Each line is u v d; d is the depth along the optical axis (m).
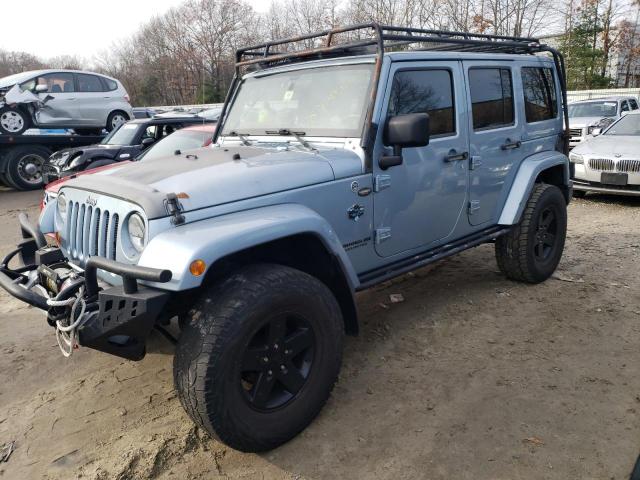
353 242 3.29
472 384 3.35
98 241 2.81
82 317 2.55
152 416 3.15
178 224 2.53
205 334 2.44
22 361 3.88
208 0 41.88
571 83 30.77
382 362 3.67
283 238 2.84
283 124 3.71
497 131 4.30
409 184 3.55
